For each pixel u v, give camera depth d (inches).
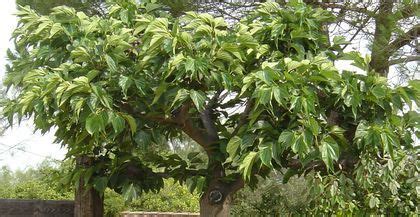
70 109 175.8
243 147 171.0
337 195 194.7
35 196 503.2
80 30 189.0
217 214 198.5
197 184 197.6
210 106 204.5
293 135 165.0
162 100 182.7
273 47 190.2
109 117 170.1
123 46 181.8
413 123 185.2
